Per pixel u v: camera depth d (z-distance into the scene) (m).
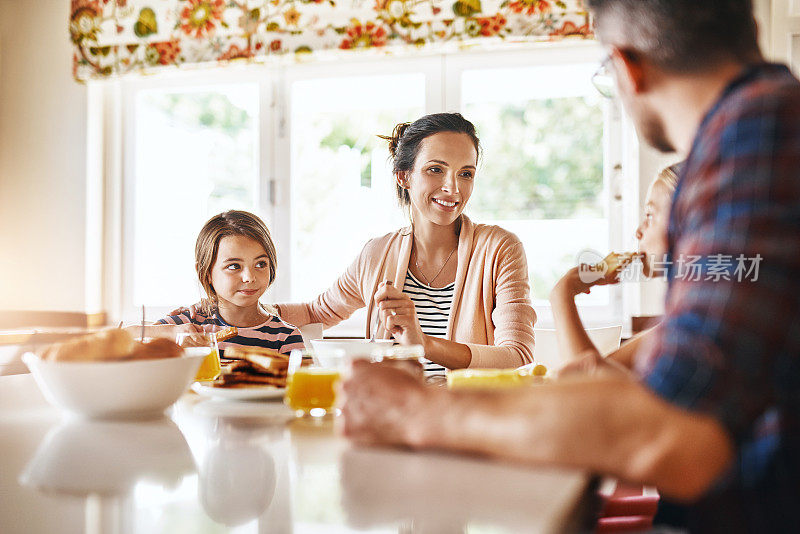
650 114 0.65
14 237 3.09
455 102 2.82
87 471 0.55
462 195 1.87
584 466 0.49
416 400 0.60
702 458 0.46
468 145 1.87
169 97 3.13
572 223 2.81
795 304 0.46
